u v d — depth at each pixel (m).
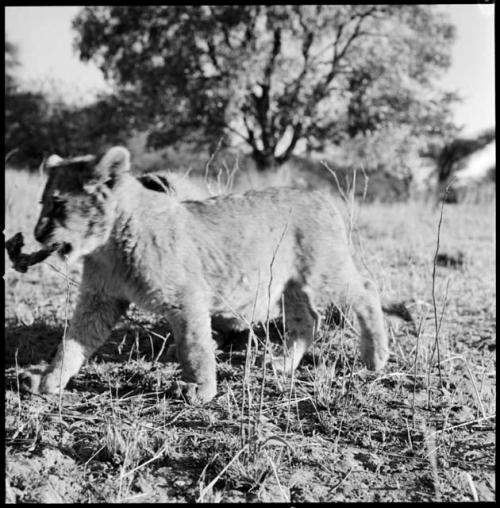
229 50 26.56
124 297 5.07
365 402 4.86
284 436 4.31
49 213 4.82
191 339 4.88
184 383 4.79
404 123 28.28
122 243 4.89
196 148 27.25
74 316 5.05
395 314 6.47
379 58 28.53
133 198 4.94
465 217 16.25
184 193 5.73
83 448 4.10
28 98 32.91
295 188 5.79
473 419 4.70
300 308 5.67
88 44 28.27
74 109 34.94
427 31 28.70
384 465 4.06
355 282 5.68
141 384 5.10
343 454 4.16
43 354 5.75
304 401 4.90
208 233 5.17
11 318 6.76
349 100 28.23
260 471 3.84
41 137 31.83
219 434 4.28
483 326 7.06
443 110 29.41
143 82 27.16
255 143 27.98
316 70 28.44
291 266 5.53
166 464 3.95
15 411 4.50
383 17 28.42
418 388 5.23
